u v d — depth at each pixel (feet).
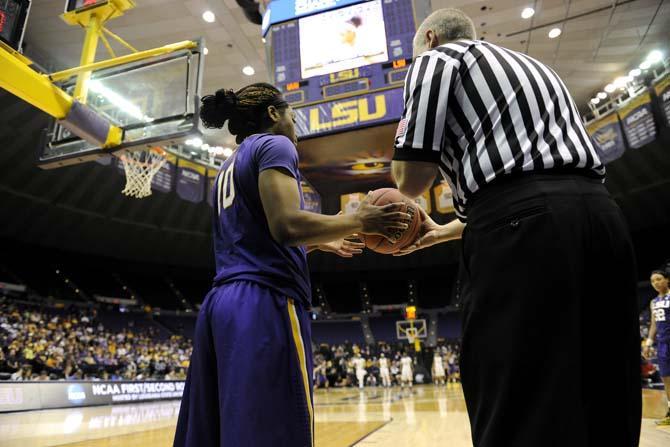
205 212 65.36
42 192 52.54
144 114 18.38
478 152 3.66
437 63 3.97
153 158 33.86
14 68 15.94
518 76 3.83
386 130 19.06
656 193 58.80
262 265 3.88
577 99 53.57
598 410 3.19
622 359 3.30
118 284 74.49
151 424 18.95
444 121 3.81
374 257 78.59
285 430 3.36
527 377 3.08
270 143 4.09
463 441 11.15
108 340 58.13
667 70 45.44
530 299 3.15
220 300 3.83
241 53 42.16
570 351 3.03
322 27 20.44
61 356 44.88
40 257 63.36
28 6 16.17
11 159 47.14
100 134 18.20
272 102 4.72
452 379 65.92
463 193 3.83
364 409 23.00
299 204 3.85
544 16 39.09
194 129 17.60
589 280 3.25
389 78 19.06
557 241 3.19
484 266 3.42
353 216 3.96
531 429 2.98
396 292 89.45
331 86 19.60
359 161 22.06
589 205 3.39
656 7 38.63
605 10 38.65
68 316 61.46
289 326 3.75
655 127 47.06
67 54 40.32
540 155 3.45
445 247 76.38
